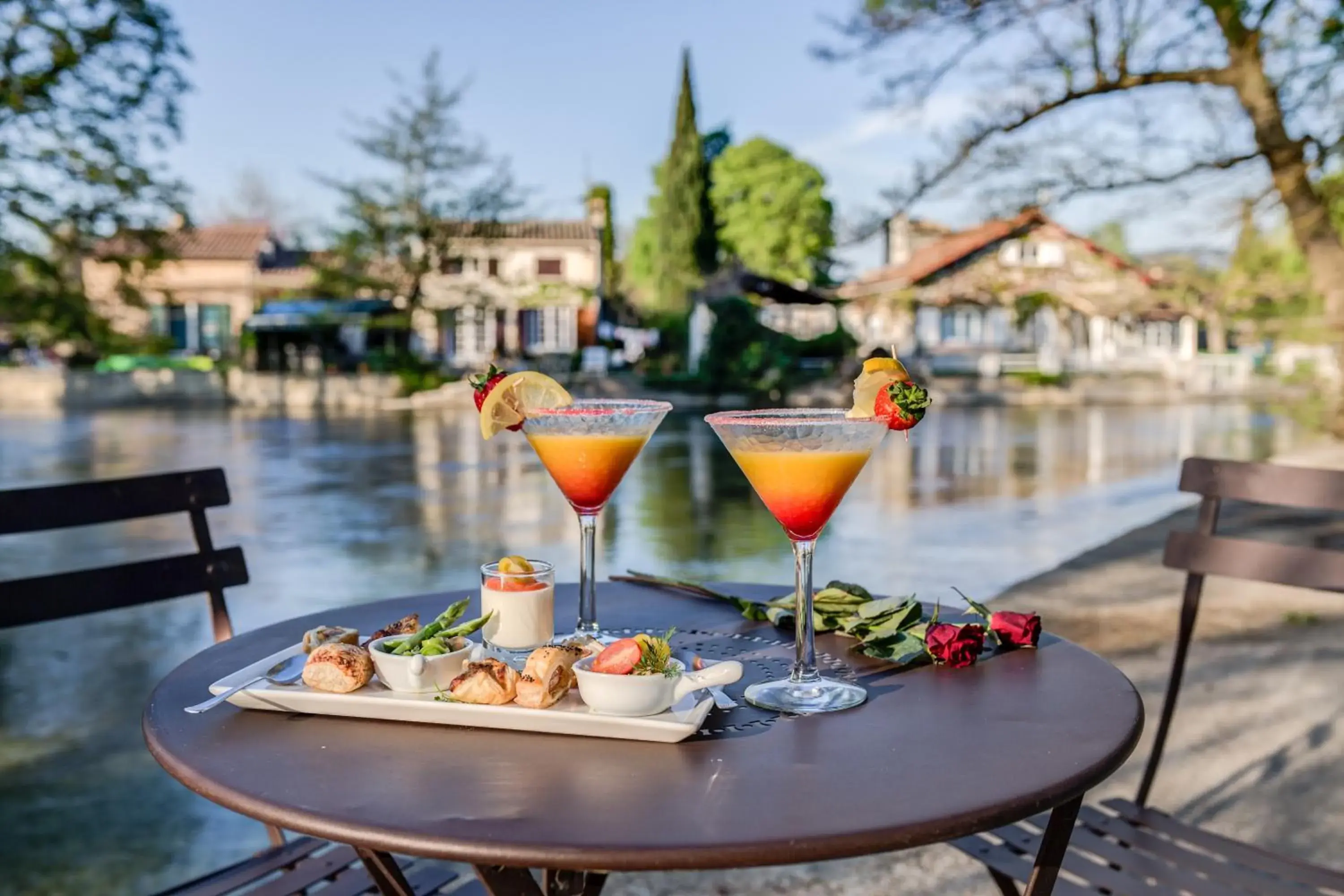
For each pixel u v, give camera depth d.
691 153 41.06
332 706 1.30
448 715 1.26
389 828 0.99
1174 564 2.25
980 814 1.03
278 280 41.12
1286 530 7.80
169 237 23.28
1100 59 8.36
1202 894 1.70
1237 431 19.92
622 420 1.55
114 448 16.45
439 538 8.50
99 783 3.40
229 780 1.11
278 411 26.86
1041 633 1.77
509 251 39.50
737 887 2.62
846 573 6.98
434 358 37.44
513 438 18.62
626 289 53.91
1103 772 1.16
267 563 7.41
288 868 1.80
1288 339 8.49
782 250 39.75
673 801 1.05
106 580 1.96
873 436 1.38
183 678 1.48
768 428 1.35
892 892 2.59
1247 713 3.93
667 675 1.24
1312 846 2.87
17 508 1.89
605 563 7.43
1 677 4.54
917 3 8.56
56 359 35.62
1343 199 8.09
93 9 18.64
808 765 1.15
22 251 21.02
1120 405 29.30
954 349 39.03
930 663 1.58
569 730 1.24
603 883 1.96
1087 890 1.73
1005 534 8.55
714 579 6.84
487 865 0.96
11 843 2.97
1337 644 4.80
